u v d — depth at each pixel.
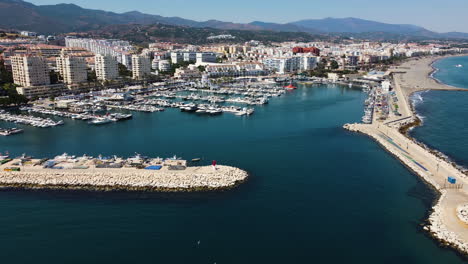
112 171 130.38
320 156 157.62
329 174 136.50
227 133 198.88
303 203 112.69
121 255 87.31
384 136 186.62
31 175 128.00
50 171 131.25
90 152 163.25
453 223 97.50
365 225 100.31
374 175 135.88
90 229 97.56
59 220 101.88
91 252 88.38
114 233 95.81
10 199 114.31
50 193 118.06
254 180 129.62
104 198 114.12
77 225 99.44
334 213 106.75
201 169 133.38
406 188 124.19
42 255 87.38
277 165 145.75
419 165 143.25
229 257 86.81
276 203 112.44
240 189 121.69
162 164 138.00
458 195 115.12
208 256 87.12
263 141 181.62
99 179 124.50
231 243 91.94
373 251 89.06
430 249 89.38
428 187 125.00
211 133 199.00
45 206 109.62
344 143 178.25
